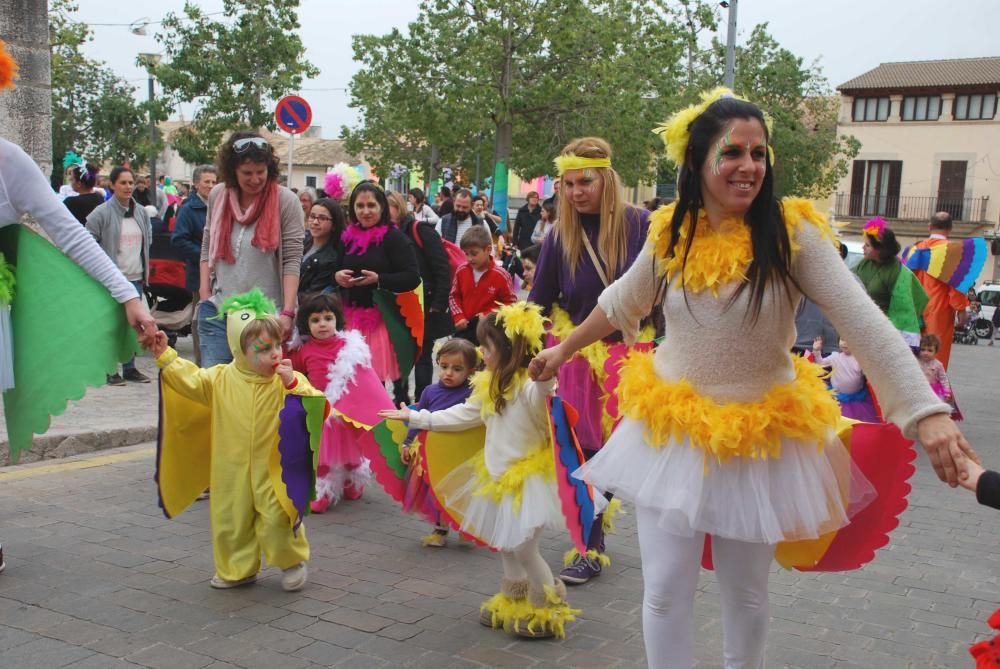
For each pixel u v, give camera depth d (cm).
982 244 1005
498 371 412
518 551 404
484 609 417
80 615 408
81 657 368
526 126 2780
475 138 3100
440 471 434
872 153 4619
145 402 844
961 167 4453
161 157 4603
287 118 1229
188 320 1129
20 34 827
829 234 286
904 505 321
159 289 1118
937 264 1010
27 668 356
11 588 434
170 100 2508
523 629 404
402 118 2814
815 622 436
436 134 2739
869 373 274
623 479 304
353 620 417
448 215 1230
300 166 5994
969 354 2169
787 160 3597
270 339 440
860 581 496
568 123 2736
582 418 484
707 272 284
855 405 763
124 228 899
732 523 284
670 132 295
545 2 2627
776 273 282
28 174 418
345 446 600
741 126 279
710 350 291
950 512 645
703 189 293
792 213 285
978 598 476
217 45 2464
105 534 516
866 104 4641
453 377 496
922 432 260
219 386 449
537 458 408
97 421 735
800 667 386
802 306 324
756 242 282
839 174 3931
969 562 535
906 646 411
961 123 4425
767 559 304
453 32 2612
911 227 4528
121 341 439
